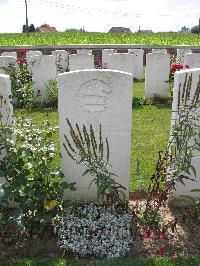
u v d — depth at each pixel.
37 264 1.82
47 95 4.97
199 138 2.06
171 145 2.14
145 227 2.01
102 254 1.91
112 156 2.23
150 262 1.82
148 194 2.11
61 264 1.81
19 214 1.93
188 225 2.13
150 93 5.23
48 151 1.98
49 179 2.01
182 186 2.29
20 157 1.96
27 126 2.11
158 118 4.28
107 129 2.18
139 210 2.15
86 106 2.14
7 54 7.09
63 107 2.15
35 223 2.01
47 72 4.90
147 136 3.63
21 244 1.99
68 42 11.80
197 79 2.12
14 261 1.84
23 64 4.91
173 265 1.80
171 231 2.08
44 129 2.23
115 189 1.98
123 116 2.15
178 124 2.04
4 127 2.06
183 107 2.07
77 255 1.92
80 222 2.02
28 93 4.84
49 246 1.98
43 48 9.12
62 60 6.61
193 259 1.85
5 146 1.99
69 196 2.29
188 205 2.30
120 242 1.92
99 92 2.12
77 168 2.24
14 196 1.97
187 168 1.92
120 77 2.09
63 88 2.12
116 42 11.99
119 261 1.84
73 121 2.17
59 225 2.05
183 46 9.22
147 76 5.16
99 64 7.54
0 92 2.10
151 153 3.15
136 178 2.64
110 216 2.04
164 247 1.96
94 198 2.29
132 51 7.41
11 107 2.15
